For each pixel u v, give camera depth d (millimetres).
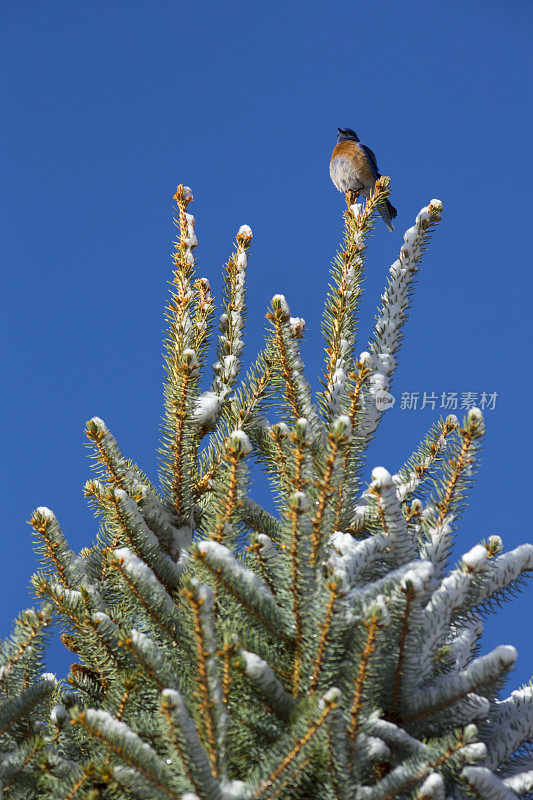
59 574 7375
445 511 6910
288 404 8281
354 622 5844
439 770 5570
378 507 6434
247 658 5664
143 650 5820
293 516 5941
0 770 6113
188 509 8703
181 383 8602
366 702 5508
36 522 7324
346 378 8578
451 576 6285
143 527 7555
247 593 6090
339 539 6785
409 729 6145
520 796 5789
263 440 8648
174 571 7605
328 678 5836
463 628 7332
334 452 6055
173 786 5246
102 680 6863
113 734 5277
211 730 5234
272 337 8180
